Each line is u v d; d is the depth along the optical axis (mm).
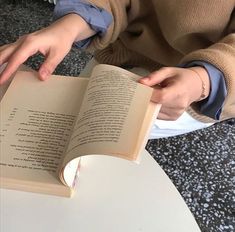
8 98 664
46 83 683
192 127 1013
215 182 1282
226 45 762
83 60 1622
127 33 1028
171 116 705
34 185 593
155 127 973
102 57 1076
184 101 670
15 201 597
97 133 542
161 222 589
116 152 516
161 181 634
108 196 611
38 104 653
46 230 571
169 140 1374
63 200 602
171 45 960
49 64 718
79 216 587
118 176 635
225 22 906
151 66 1042
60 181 587
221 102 745
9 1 1899
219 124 1430
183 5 888
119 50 1054
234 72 718
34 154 602
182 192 1248
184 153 1347
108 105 578
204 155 1347
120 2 915
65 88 671
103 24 855
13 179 588
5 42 1713
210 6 872
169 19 921
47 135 617
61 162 591
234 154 1359
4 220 579
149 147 1354
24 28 1781
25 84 684
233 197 1249
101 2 862
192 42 956
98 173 637
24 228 572
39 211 590
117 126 545
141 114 562
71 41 777
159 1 925
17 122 634
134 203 606
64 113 638
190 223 593
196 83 689
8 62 698
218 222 1191
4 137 618
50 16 1843
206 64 718
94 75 649
